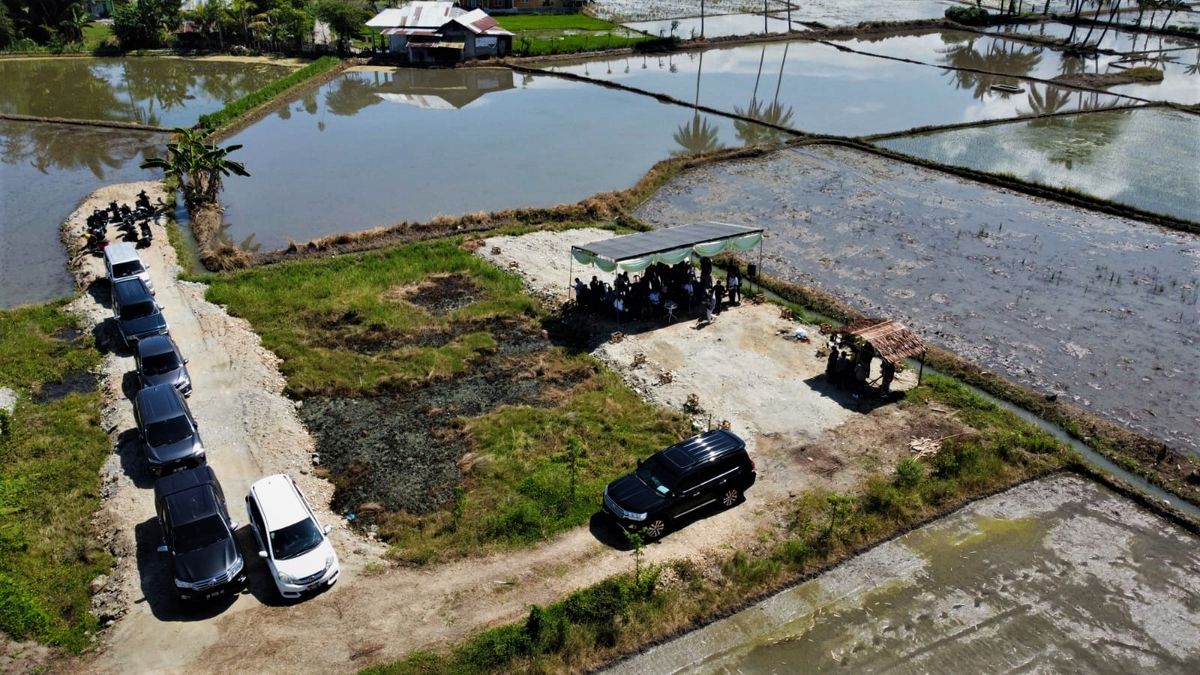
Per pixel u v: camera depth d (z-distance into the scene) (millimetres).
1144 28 110250
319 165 58812
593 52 95750
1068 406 30219
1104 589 22016
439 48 89312
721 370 32594
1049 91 81000
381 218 49219
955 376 32469
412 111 73875
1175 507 25188
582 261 35531
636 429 28672
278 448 27500
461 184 55000
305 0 100000
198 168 48469
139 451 27344
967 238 45844
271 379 31703
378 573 22078
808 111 73562
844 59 96938
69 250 44250
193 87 82688
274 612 20781
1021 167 57688
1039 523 24516
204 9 96125
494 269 41344
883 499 24594
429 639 19859
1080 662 19766
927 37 110438
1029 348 34406
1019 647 20188
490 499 25047
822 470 26531
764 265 42719
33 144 64000
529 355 34000
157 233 45906
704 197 52781
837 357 31219
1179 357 33594
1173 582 22297
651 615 20656
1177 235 46094
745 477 24953
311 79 80938
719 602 21297
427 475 26578
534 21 113062
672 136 66312
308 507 23125
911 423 29125
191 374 31781
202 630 20172
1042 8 129125
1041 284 40188
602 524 23984
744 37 104250
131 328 33312
